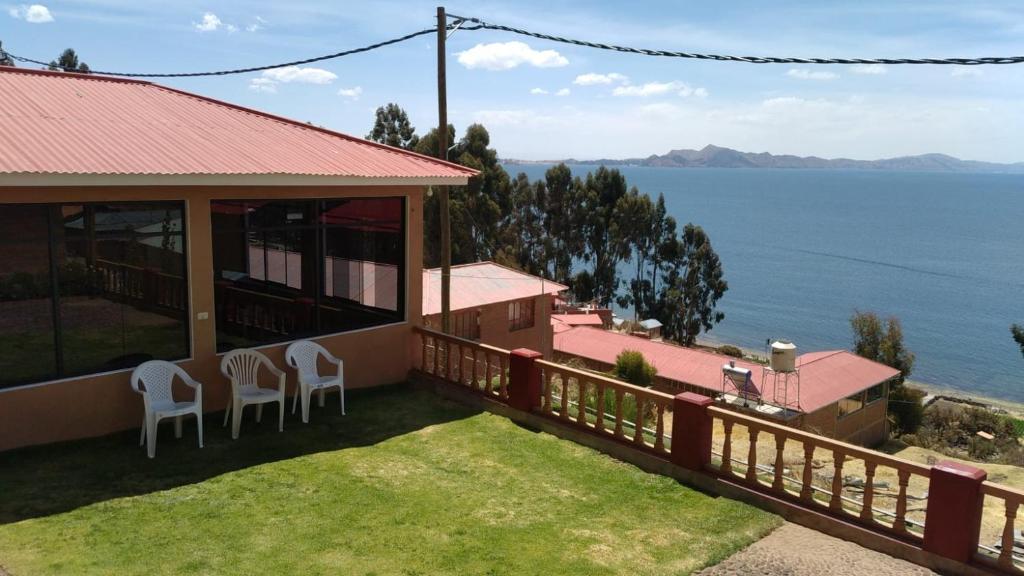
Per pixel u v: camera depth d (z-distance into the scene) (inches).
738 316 3341.5
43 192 285.1
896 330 1707.7
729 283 4185.5
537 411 366.9
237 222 353.7
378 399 404.5
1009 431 1485.0
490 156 2015.3
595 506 276.7
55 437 299.4
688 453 300.2
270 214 367.2
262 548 229.1
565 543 244.7
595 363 1321.4
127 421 321.1
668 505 279.0
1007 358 2657.5
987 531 414.3
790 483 303.9
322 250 394.0
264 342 373.1
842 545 249.8
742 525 262.5
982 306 3624.5
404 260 433.4
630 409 461.1
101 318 310.2
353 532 244.7
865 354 1694.1
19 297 286.4
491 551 236.2
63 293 298.0
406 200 428.5
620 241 2258.9
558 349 1371.8
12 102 345.7
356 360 414.3
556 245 2277.3
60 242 295.1
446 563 226.7
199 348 342.3
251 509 257.9
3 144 283.9
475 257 1931.6
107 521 241.1
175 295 334.3
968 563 226.4
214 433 331.6
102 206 305.4
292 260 381.4
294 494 273.4
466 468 310.5
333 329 405.4
